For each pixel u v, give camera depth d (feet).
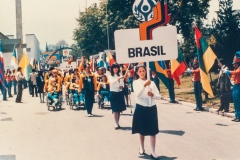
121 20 119.24
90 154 24.90
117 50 22.57
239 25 65.36
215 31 66.54
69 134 32.73
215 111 43.19
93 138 30.48
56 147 27.48
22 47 107.45
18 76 67.36
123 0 121.29
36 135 32.73
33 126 38.11
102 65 88.74
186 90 75.72
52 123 39.86
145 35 22.67
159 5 22.68
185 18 108.27
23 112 51.31
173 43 22.58
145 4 29.89
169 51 22.61
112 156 24.12
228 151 24.48
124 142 28.50
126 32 22.52
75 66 85.25
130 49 22.59
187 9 104.88
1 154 25.44
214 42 66.28
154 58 22.66
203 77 37.24
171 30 22.57
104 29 188.65
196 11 105.60
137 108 23.27
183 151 24.91
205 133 31.01
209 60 37.73
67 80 59.21
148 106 22.95
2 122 41.47
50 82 53.83
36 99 75.15
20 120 42.98
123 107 34.30
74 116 45.14
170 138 29.45
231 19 64.95
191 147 26.04
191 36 106.93
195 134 30.73
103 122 39.24
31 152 26.00
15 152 26.09
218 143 27.02
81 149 26.53
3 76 55.67
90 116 44.24
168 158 23.16
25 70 82.23
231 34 64.69
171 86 57.36
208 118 39.45
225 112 41.29
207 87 37.24
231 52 65.31
